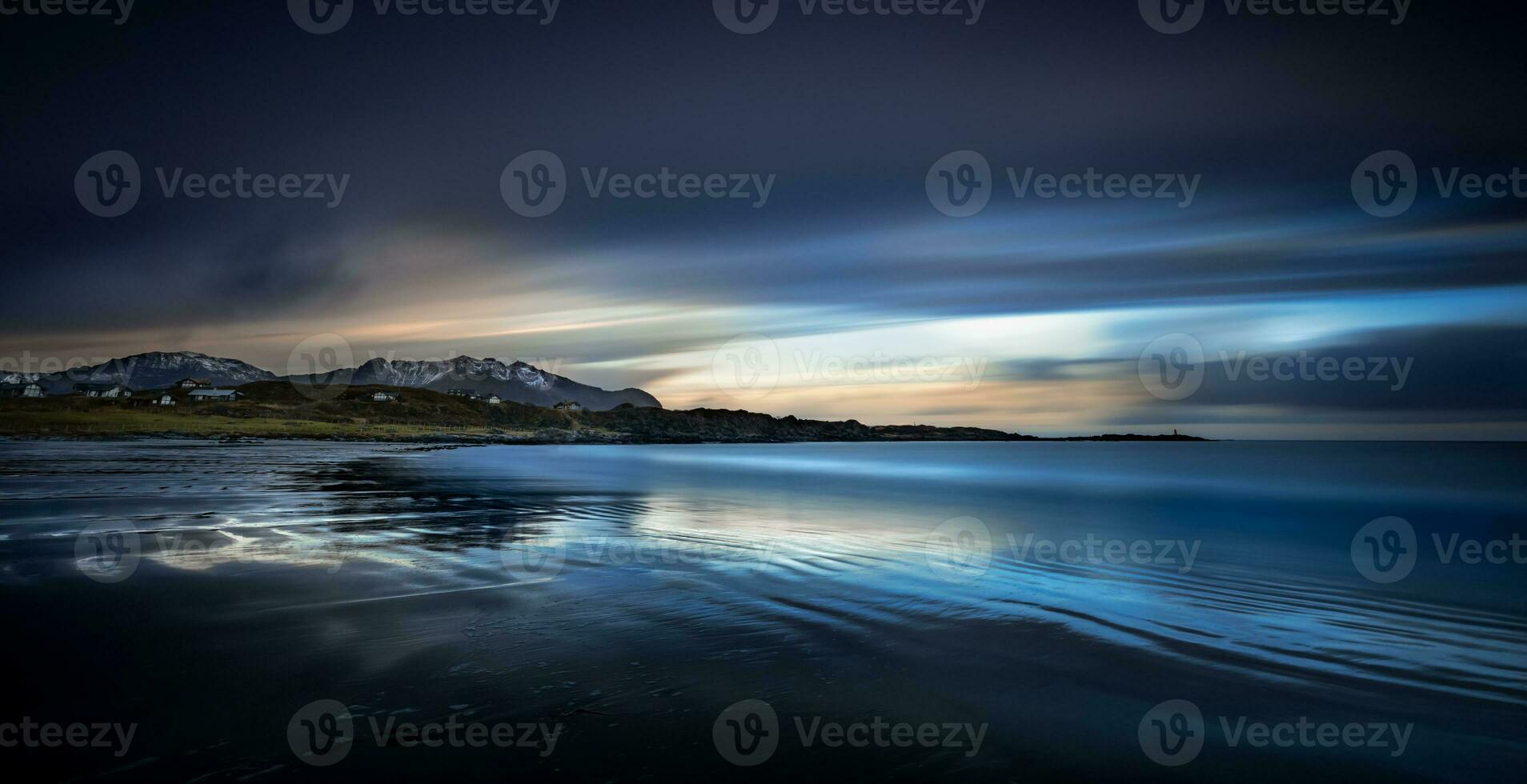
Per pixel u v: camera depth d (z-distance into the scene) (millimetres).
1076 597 12148
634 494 33875
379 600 11148
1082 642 9539
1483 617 11320
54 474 35750
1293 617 11102
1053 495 36781
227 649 8625
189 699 7070
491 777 5625
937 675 8180
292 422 159750
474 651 8656
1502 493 38781
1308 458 101938
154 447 76312
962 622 10422
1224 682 8148
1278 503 32531
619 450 147000
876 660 8664
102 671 7840
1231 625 10523
